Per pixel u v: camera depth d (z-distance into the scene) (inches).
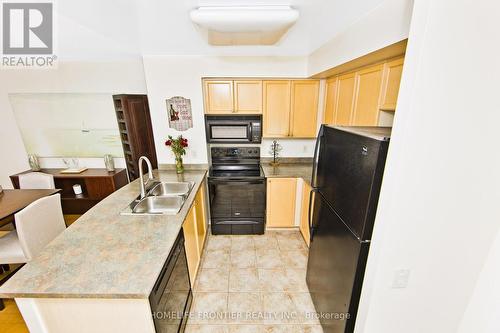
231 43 88.1
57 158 137.2
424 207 35.5
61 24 71.3
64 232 57.3
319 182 65.6
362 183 42.0
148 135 127.7
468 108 31.1
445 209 35.8
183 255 65.6
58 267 44.6
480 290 40.6
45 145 133.8
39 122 129.6
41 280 41.1
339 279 52.6
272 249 104.9
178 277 60.1
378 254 38.6
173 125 109.2
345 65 68.8
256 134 112.7
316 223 69.6
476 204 35.6
